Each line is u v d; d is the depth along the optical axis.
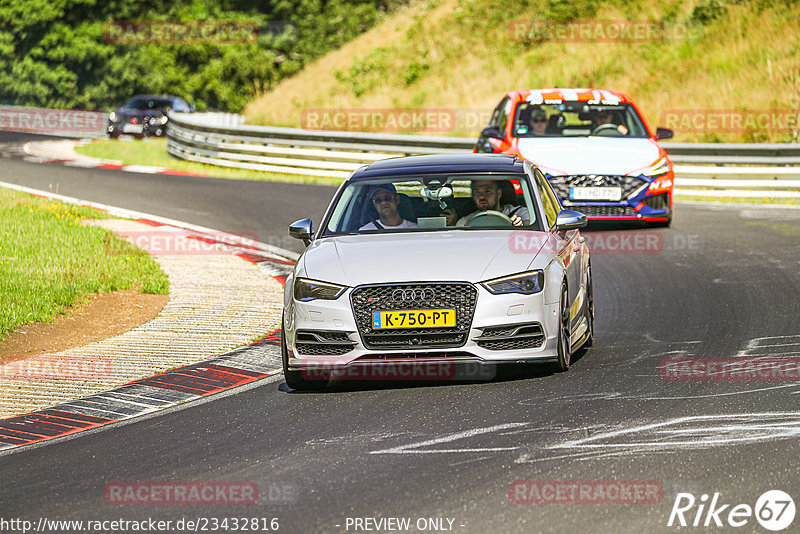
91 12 199.25
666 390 27.09
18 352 35.62
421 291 28.05
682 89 98.62
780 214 62.72
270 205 70.12
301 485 20.91
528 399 26.72
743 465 20.83
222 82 199.12
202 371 32.03
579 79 106.12
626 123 60.75
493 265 28.50
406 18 131.75
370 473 21.39
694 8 109.06
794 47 98.81
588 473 20.73
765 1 106.06
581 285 32.50
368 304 28.14
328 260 29.42
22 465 23.70
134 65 196.25
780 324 35.25
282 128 90.00
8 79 192.88
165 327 38.06
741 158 73.88
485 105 105.38
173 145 105.69
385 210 32.09
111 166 96.38
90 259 49.91
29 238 54.72
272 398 28.66
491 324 27.88
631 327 36.03
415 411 26.12
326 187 79.25
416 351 27.86
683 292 41.53
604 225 58.88
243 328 37.62
